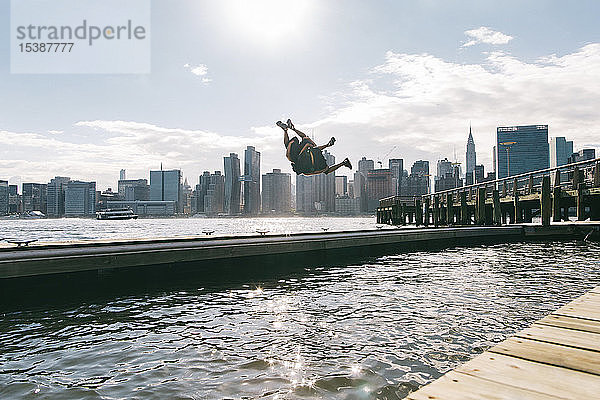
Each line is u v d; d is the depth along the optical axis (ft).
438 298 38.52
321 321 30.99
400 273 55.67
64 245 48.32
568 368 9.86
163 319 32.35
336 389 18.99
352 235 79.00
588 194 100.27
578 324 13.58
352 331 28.22
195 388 19.24
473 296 39.06
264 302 38.27
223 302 38.58
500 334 27.09
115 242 52.60
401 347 24.75
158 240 56.85
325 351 24.22
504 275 51.57
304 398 18.12
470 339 26.09
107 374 21.08
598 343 11.69
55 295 42.19
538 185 116.78
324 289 44.47
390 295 40.45
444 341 25.77
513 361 10.34
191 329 29.35
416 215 172.14
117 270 47.75
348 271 58.54
